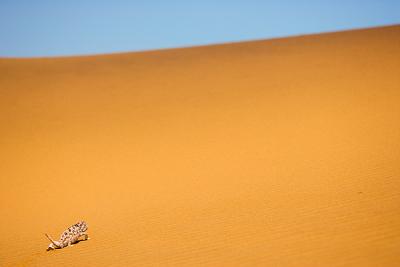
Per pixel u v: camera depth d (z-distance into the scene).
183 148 18.05
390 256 6.28
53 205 14.49
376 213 8.08
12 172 18.77
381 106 17.97
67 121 24.62
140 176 15.62
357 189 9.76
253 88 26.31
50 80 33.16
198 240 8.56
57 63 38.56
